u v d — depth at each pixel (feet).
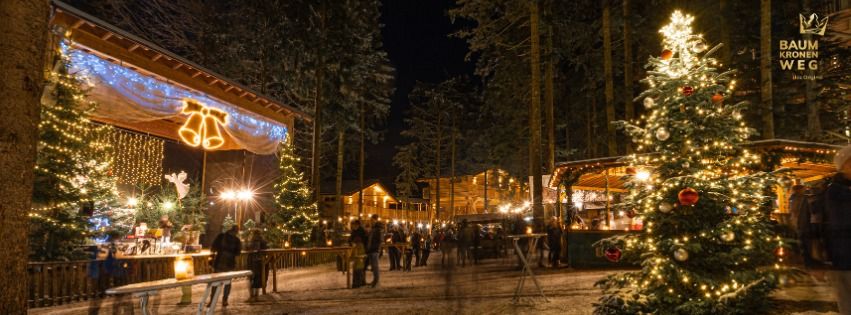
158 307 35.04
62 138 40.06
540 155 76.13
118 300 34.19
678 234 26.71
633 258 28.76
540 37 91.66
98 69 49.96
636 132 29.27
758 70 79.41
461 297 28.60
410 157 200.44
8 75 11.96
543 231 50.39
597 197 92.89
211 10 100.22
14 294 11.74
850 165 14.15
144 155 69.72
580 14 89.66
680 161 27.02
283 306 34.24
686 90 26.37
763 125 69.97
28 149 12.28
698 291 26.14
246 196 79.00
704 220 26.37
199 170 81.82
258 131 77.25
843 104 82.79
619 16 86.58
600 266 55.98
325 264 81.61
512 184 164.04
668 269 25.88
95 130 44.01
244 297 40.14
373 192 189.57
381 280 52.19
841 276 13.82
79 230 40.42
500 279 33.86
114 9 88.69
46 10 12.91
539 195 74.64
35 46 12.52
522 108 114.62
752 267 26.27
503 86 103.76
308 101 117.60
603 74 98.37
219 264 35.35
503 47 91.25
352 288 44.91
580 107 120.06
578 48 99.50
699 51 27.89
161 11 95.81
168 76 59.67
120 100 52.60
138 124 68.03
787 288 31.78
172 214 67.62
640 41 93.40
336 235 92.79
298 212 80.02
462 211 220.43
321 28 100.17
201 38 101.14
